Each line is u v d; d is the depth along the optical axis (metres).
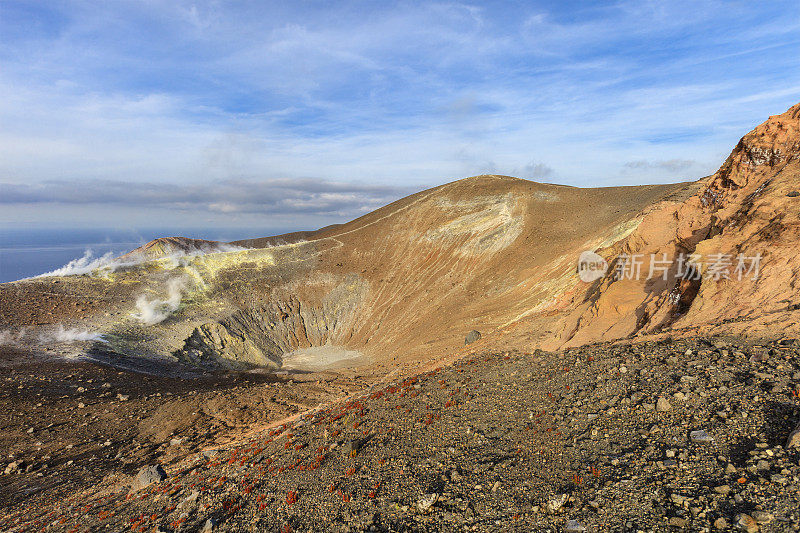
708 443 8.20
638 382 11.86
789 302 12.95
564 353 17.80
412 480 10.17
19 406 30.48
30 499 19.30
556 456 9.66
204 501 12.02
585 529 6.88
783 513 5.89
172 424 29.69
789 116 18.88
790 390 8.88
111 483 20.27
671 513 6.69
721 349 11.99
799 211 14.58
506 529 7.53
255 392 36.00
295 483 11.64
